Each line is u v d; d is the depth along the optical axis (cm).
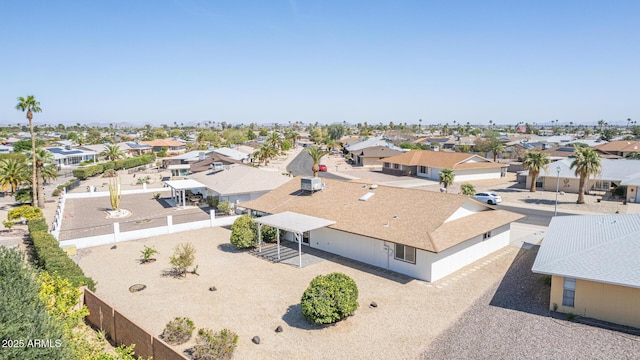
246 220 3056
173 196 5391
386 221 2712
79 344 1335
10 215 3819
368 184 3378
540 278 2369
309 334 1769
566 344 1628
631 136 17075
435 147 10162
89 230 3691
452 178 5619
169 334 1697
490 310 1973
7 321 940
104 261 2822
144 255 2797
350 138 16088
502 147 9269
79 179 7350
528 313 1925
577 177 5456
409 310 1991
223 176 5097
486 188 6078
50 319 1058
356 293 1917
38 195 4894
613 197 5119
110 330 1750
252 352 1625
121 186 6556
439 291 2227
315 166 6500
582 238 2225
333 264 2705
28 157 5747
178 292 2255
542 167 5619
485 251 2858
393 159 8056
